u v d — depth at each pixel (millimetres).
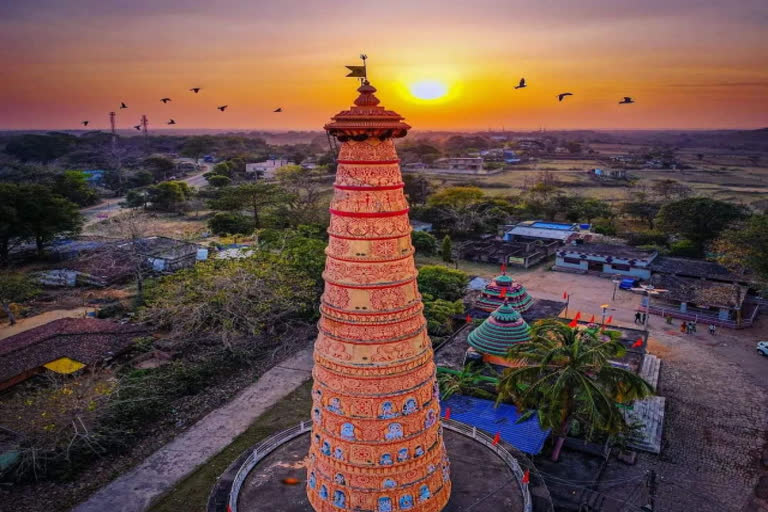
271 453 33594
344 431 25688
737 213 90562
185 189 139625
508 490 29953
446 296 69875
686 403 46969
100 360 51531
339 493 26391
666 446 40688
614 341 38281
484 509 28469
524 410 37938
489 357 47156
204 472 38188
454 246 102500
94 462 39219
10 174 146000
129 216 94625
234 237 89500
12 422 39094
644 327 64375
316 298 64812
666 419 44438
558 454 38656
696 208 91562
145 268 81062
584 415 37875
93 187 153750
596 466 37938
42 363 49875
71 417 38875
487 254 94062
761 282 67500
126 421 42688
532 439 37281
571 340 35719
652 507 34188
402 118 23656
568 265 89125
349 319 24625
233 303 56094
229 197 103938
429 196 132750
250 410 46375
